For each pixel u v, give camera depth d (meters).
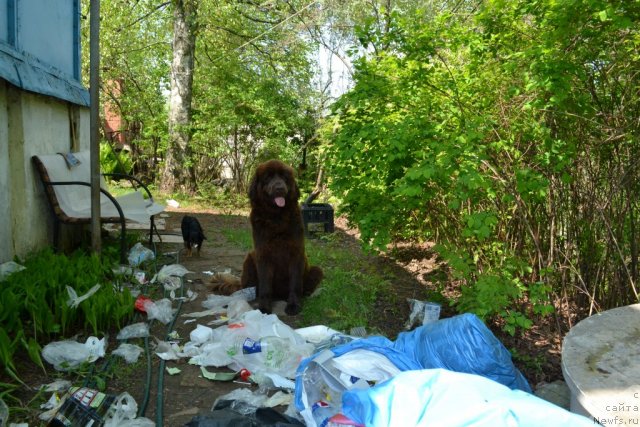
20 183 5.28
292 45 16.03
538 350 4.61
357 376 3.07
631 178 4.35
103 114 17.72
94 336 4.04
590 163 4.62
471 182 4.02
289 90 16.02
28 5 5.70
